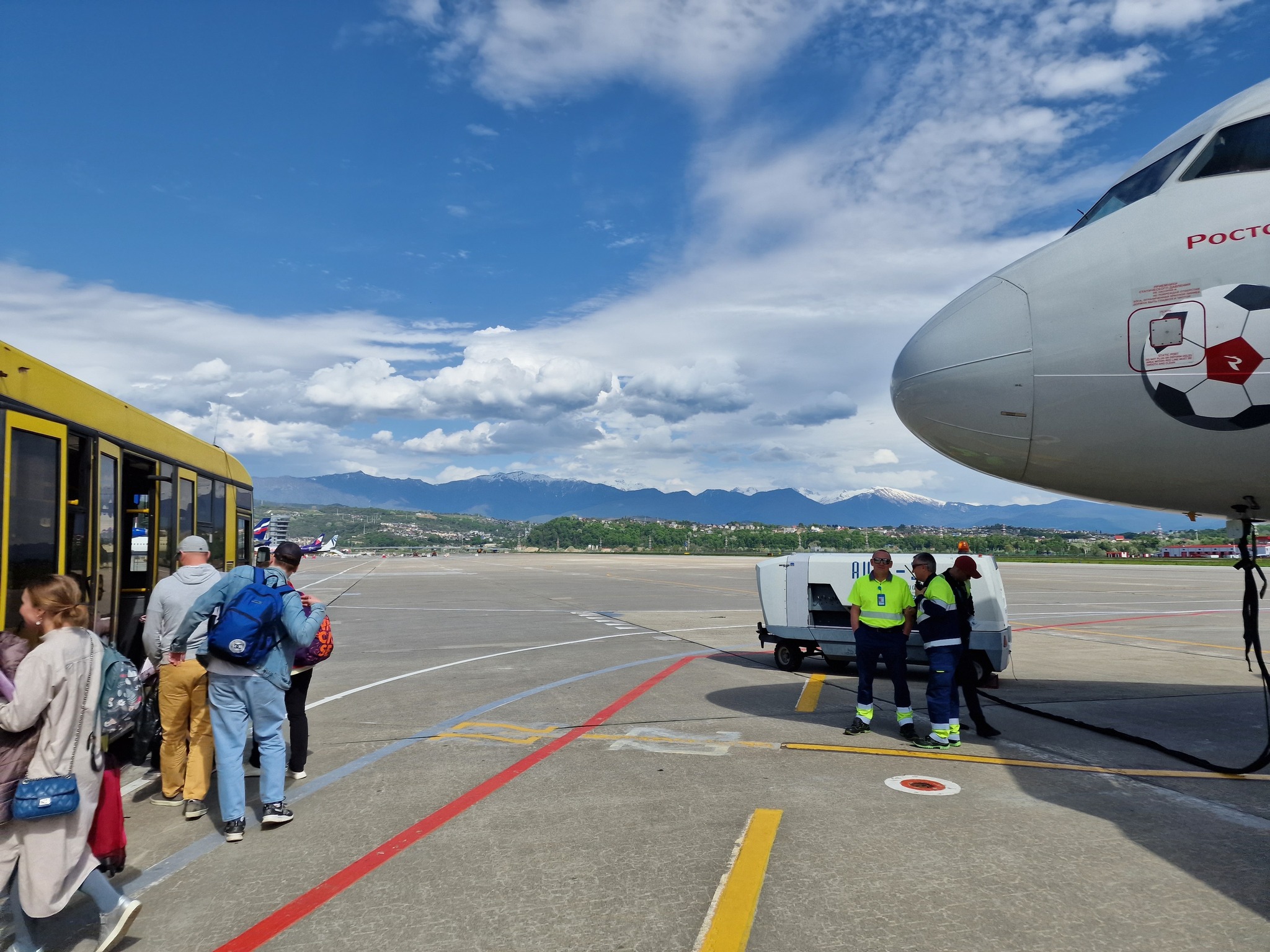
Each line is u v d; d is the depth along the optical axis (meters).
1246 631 6.40
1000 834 5.23
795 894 4.31
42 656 3.64
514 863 4.81
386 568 70.56
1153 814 5.64
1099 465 6.04
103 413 7.13
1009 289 6.20
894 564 11.38
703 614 22.69
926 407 6.50
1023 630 18.56
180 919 4.16
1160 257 5.50
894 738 8.04
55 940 4.05
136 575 8.40
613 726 8.60
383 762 7.23
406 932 3.94
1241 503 5.89
